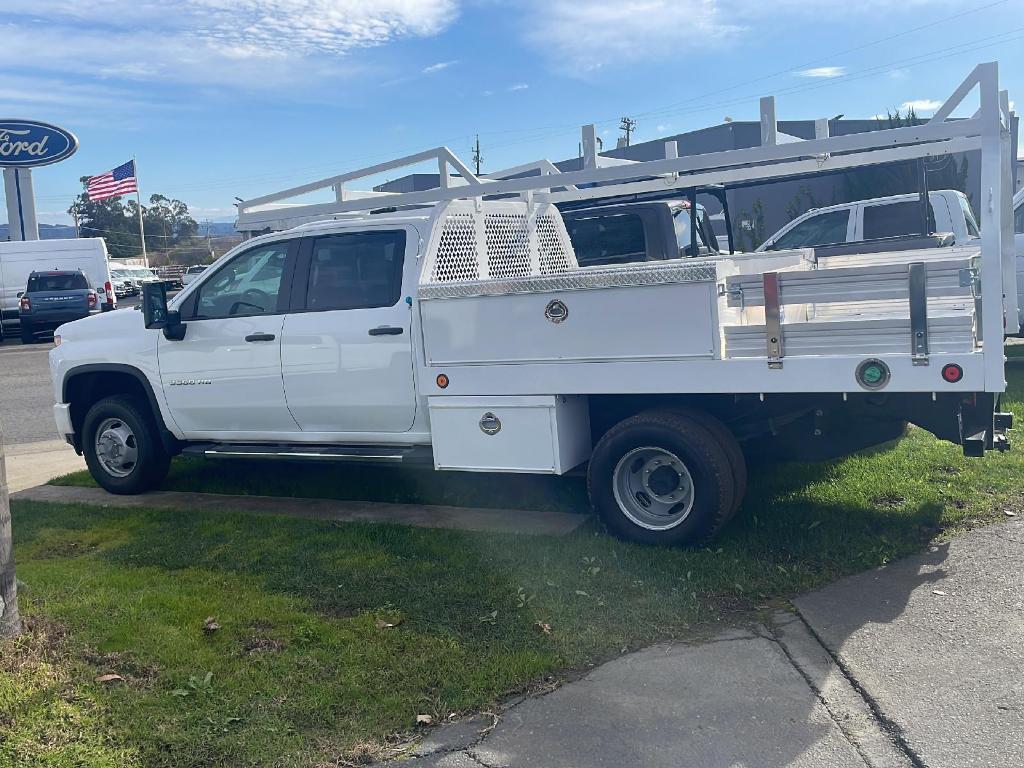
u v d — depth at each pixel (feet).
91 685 12.97
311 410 21.45
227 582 16.97
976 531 17.72
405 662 13.46
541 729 11.78
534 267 24.50
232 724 11.99
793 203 60.49
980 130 15.15
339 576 17.02
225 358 22.29
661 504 17.80
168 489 25.27
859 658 13.16
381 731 11.80
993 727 11.33
